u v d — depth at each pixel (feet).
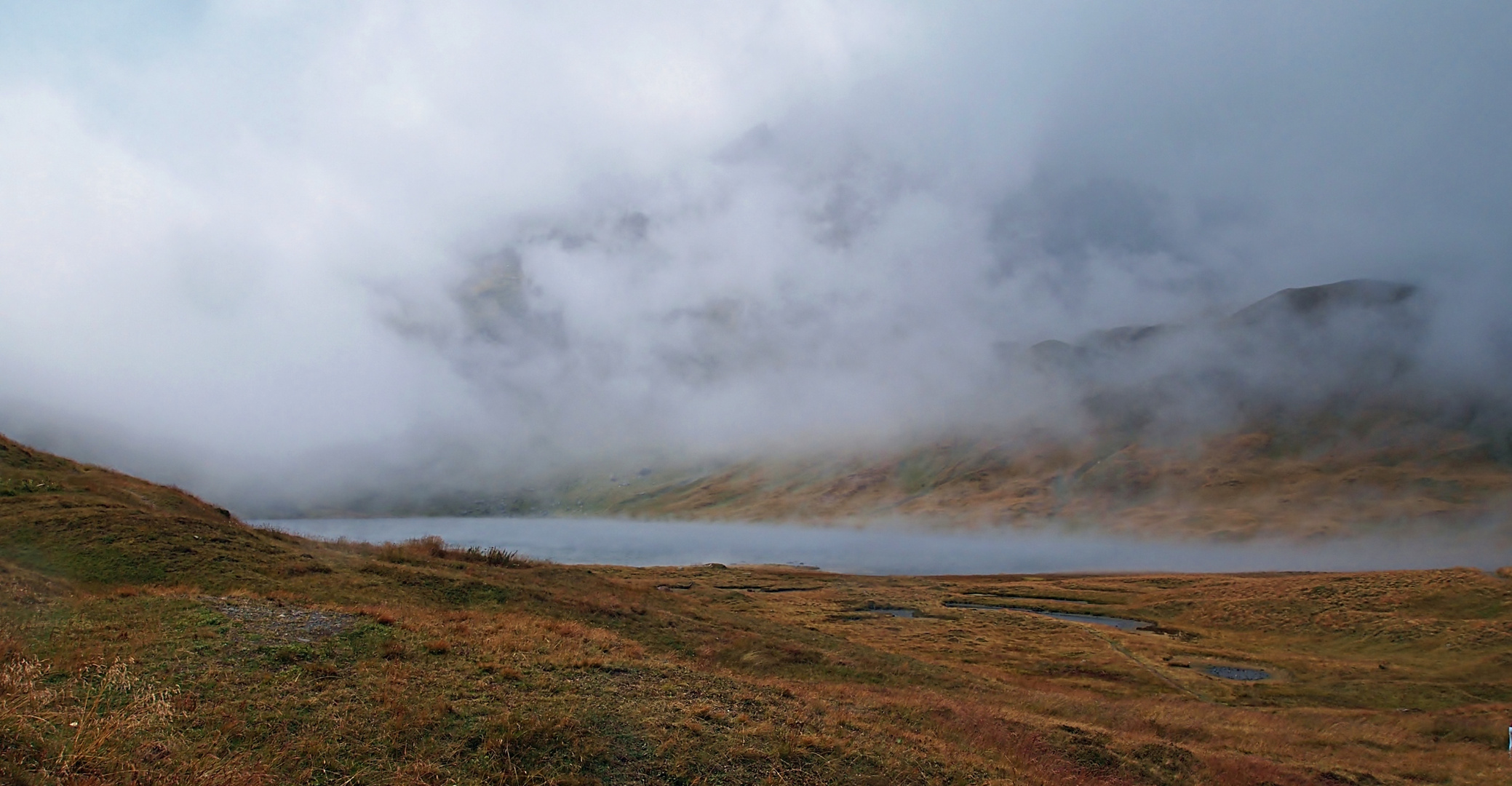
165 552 99.91
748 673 101.81
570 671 59.47
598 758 43.62
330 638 59.31
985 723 72.84
